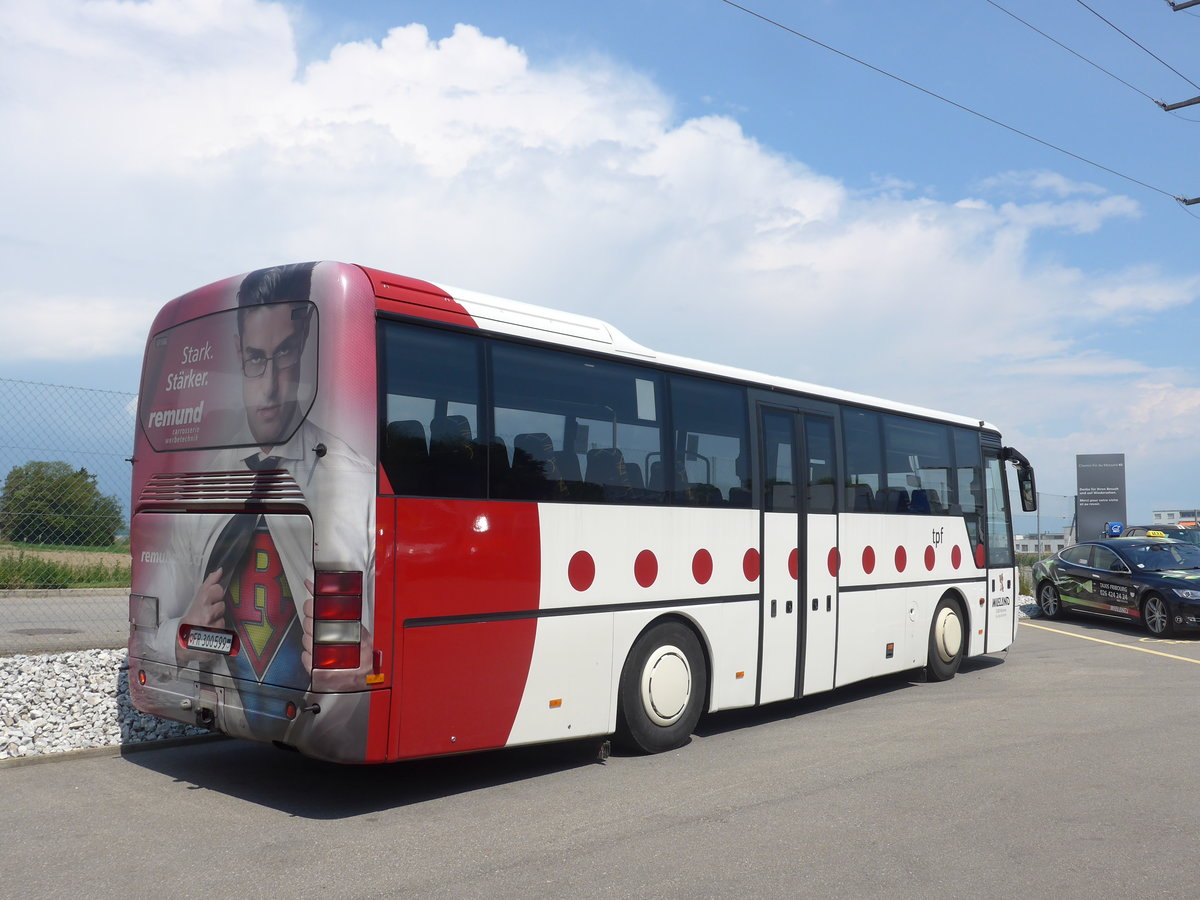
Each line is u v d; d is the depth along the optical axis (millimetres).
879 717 10320
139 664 7473
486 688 7012
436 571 6695
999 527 14164
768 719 10219
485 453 7121
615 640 8070
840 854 5734
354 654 6227
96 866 5438
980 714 10461
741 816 6523
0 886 5113
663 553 8547
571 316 8102
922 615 12289
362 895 5020
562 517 7645
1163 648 16719
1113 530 32875
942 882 5289
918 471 12383
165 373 7531
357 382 6402
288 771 7707
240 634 6668
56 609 13328
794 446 10227
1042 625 20734
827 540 10555
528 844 5895
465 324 7109
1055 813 6621
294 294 6648
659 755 8445
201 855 5645
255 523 6621
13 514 11945
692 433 8984
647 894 5059
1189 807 6781
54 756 7840
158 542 7363
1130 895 5129
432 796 7039
